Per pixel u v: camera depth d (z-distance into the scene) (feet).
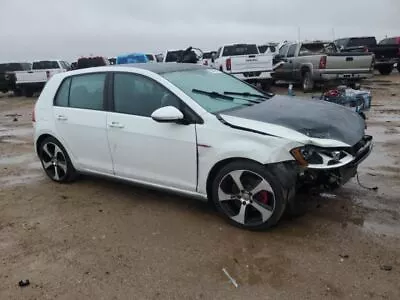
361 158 14.03
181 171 14.78
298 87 61.41
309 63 53.06
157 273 11.54
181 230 14.02
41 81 76.95
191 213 15.33
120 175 16.76
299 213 14.78
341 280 10.79
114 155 16.61
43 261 12.48
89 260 12.39
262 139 12.87
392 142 24.26
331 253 12.08
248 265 11.71
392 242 12.53
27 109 56.44
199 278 11.21
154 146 15.17
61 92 18.47
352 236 13.00
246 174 13.46
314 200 15.81
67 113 17.95
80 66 74.13
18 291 11.04
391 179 17.83
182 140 14.38
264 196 13.28
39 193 18.37
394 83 59.57
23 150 27.48
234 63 56.80
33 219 15.55
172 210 15.69
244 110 14.49
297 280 10.90
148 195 17.34
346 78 51.44
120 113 16.16
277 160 12.70
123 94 16.20
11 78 78.54
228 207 14.17
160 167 15.30
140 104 15.67
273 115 13.92
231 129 13.41
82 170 18.24
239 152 13.15
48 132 18.85
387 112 35.35
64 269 11.98
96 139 17.03
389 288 10.39
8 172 22.02
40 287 11.18
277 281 10.91
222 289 10.71
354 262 11.57
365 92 29.58
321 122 13.51
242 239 13.20
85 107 17.44
